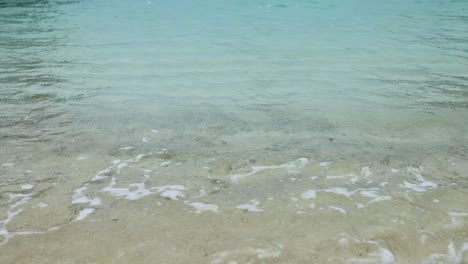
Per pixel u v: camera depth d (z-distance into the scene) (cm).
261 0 1538
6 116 414
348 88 532
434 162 332
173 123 409
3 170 308
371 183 299
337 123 415
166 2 1427
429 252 227
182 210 264
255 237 238
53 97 477
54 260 216
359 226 248
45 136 371
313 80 568
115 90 509
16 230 240
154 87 525
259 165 325
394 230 245
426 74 597
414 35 898
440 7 1392
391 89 527
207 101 476
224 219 255
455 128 403
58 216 254
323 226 248
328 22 1073
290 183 298
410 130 398
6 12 1132
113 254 221
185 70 607
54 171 310
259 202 274
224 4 1410
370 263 218
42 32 871
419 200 277
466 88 530
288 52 734
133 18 1083
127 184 294
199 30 934
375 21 1092
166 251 225
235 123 411
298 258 221
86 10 1206
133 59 662
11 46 735
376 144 366
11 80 536
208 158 336
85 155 337
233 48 757
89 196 278
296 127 403
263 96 497
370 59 688
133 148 352
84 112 433
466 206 270
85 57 669
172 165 324
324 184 297
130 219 253
